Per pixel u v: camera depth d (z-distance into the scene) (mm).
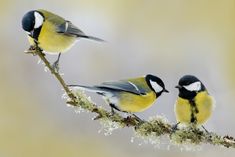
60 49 9914
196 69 15664
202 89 9258
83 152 13695
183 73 15664
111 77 16016
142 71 15945
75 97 7688
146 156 13797
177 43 15820
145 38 16125
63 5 17047
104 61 16156
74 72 16062
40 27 9641
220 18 15375
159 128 8031
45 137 13680
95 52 16266
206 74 15516
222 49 15383
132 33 16250
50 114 14328
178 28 15781
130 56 16156
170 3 15844
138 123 8008
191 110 9148
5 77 14969
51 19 9766
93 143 13875
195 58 15734
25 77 15164
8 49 15633
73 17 16812
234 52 15164
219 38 15438
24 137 13594
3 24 16141
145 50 16125
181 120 9320
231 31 15266
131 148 13977
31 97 14641
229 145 7969
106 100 9094
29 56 15461
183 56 15797
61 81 7645
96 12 16719
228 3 15258
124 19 16281
